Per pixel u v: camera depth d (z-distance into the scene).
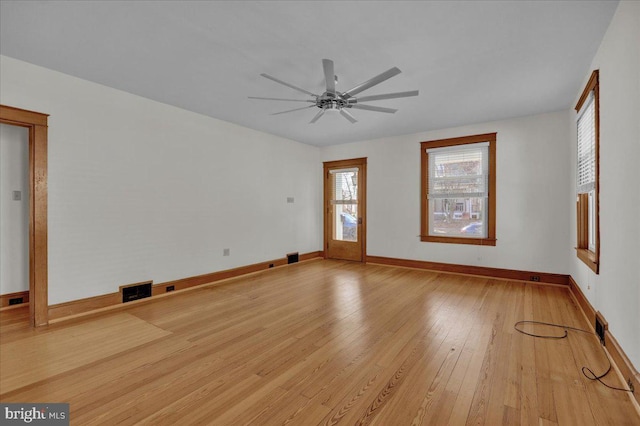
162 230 3.97
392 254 5.82
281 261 5.82
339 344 2.57
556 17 2.20
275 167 5.70
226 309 3.44
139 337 2.71
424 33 2.38
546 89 3.52
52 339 2.66
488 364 2.22
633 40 1.87
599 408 1.74
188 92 3.62
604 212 2.53
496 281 4.64
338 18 2.19
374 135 5.71
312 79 3.21
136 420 1.65
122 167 3.58
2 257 3.51
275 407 1.76
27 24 2.30
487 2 2.03
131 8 2.11
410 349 2.47
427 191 5.43
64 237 3.14
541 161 4.44
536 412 1.71
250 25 2.29
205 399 1.83
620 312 2.13
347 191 6.48
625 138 2.02
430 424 1.61
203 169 4.47
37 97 2.96
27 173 3.66
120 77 3.22
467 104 4.01
